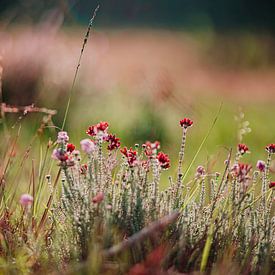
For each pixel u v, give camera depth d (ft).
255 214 17.16
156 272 14.49
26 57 43.57
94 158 16.97
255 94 73.87
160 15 179.93
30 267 16.08
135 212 16.52
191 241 16.72
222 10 168.66
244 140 41.78
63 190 16.62
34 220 17.95
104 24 149.07
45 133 33.96
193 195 19.58
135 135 41.01
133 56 104.63
